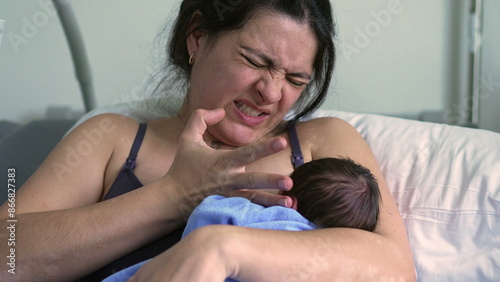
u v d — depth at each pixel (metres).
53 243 0.90
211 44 1.09
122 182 1.09
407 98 1.92
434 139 1.31
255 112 1.11
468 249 1.14
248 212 0.85
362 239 0.86
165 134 1.18
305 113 1.27
